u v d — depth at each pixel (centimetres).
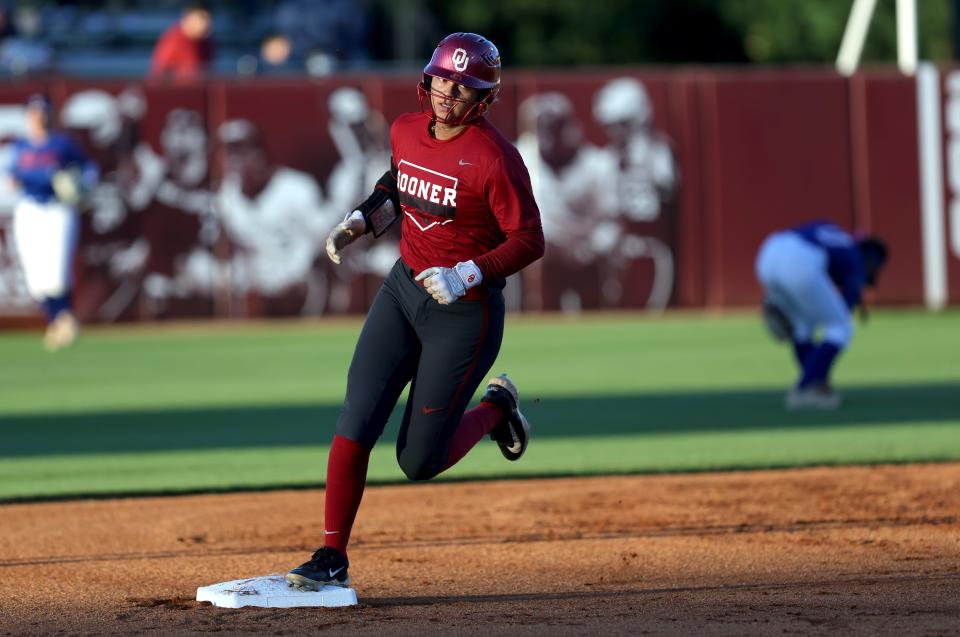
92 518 2506
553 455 3180
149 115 6644
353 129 6769
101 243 6644
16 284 6538
